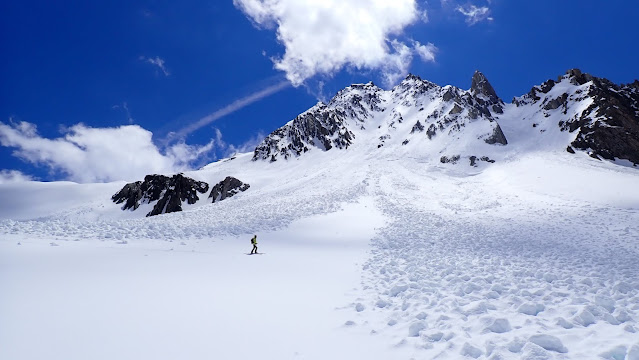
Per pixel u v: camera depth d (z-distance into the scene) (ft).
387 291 29.09
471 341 17.54
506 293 26.91
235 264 38.86
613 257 45.14
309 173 268.41
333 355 16.66
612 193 117.91
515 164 194.39
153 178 326.44
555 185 141.28
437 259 44.06
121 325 18.22
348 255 49.80
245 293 26.40
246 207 136.46
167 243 53.01
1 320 17.35
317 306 24.75
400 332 19.85
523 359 14.75
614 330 17.93
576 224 78.95
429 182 186.19
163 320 19.47
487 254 48.62
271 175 310.24
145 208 302.45
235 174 321.52
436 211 113.19
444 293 27.66
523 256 46.93
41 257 33.14
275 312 22.58
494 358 15.05
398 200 134.82
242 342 17.43
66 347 15.30
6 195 364.38
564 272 35.45
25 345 15.14
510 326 19.01
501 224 85.25
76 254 36.52
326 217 101.40
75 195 358.64
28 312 18.69
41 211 326.85
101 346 15.69
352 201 129.08
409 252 50.24
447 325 20.03
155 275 29.71
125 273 29.50
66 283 24.73
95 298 22.03
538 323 19.45
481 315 20.81
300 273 36.06
